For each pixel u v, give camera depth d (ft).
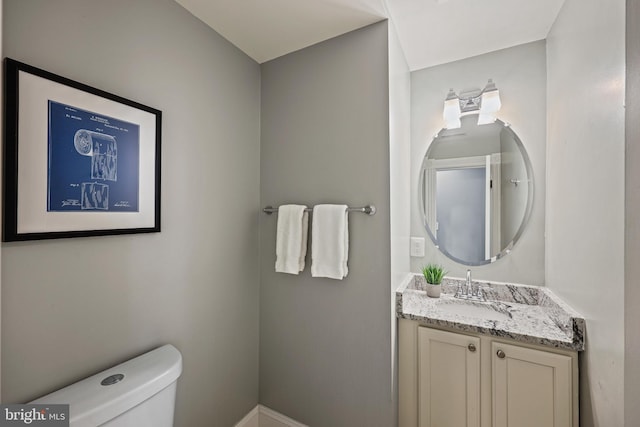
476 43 5.61
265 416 5.79
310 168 5.37
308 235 5.38
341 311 5.04
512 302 5.57
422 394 4.78
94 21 3.24
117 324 3.46
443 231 6.33
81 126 3.08
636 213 2.52
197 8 4.37
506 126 5.80
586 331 3.70
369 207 4.72
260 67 6.00
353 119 4.96
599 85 3.34
